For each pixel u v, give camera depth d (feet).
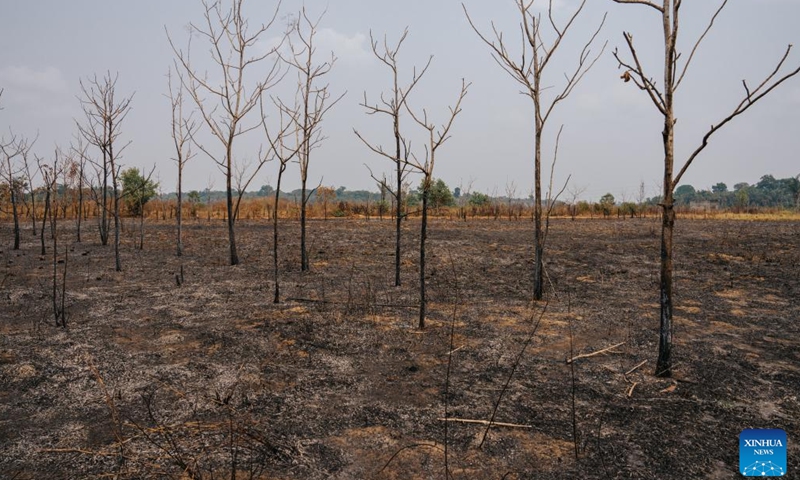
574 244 64.34
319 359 21.85
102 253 52.70
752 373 20.25
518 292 36.04
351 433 15.30
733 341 24.47
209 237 68.95
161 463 13.39
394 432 15.37
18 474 12.90
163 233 73.51
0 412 16.52
